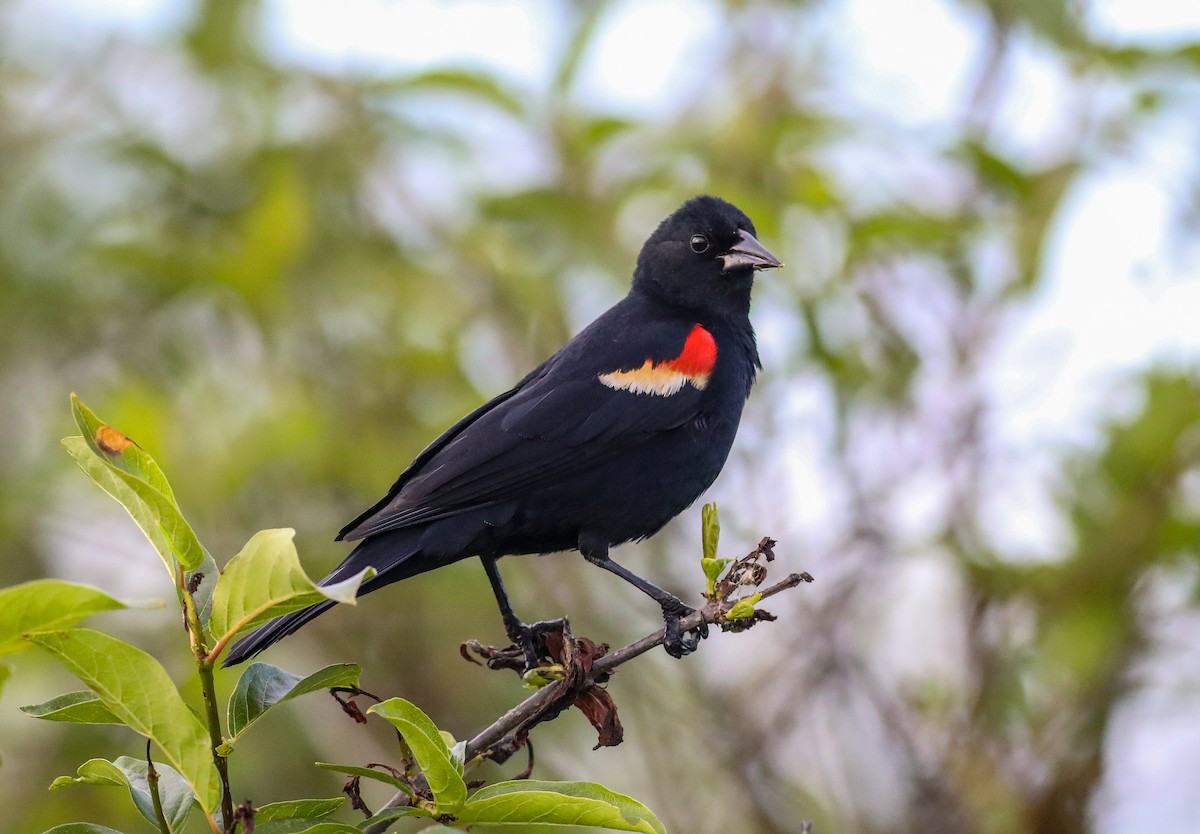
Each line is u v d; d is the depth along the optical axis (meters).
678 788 12.74
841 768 12.43
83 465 5.28
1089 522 12.21
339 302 14.08
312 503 13.40
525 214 13.23
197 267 13.56
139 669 4.91
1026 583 12.40
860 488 12.56
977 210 12.99
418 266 14.20
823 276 12.54
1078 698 12.27
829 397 12.54
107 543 13.52
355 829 5.30
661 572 13.23
